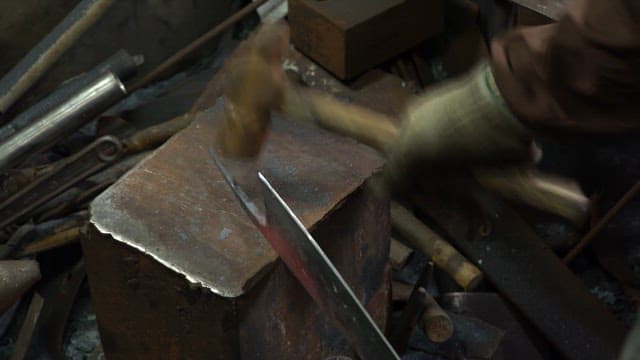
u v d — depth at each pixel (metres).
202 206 1.85
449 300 2.65
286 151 1.98
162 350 1.95
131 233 1.80
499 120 1.22
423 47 3.27
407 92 3.00
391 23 2.96
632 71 1.06
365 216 2.04
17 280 2.18
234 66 1.62
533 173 1.53
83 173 2.69
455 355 2.50
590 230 2.83
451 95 1.26
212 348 1.84
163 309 1.85
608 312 2.60
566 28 1.09
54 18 3.12
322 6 2.94
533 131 1.20
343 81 2.99
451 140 1.27
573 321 2.59
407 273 2.82
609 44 1.05
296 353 2.00
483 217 2.74
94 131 3.14
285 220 1.51
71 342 2.66
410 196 2.82
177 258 1.76
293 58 3.05
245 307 1.75
